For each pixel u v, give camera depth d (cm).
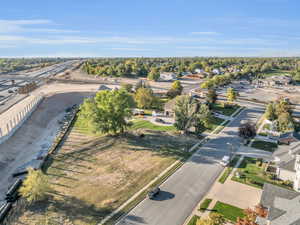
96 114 5147
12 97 10069
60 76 17675
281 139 5062
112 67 18938
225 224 2662
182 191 3353
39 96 9756
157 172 3897
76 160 4394
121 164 4197
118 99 5262
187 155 4544
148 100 7919
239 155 4575
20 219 2791
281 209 2339
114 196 3244
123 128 5825
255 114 7731
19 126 6066
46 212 2909
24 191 3055
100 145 5047
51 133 6294
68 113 8112
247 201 3112
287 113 6116
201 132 5850
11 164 4469
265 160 4353
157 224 2705
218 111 8000
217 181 3612
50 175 3838
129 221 2750
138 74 18388
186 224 2694
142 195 3253
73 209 2969
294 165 3591
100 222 2734
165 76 16775
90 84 13775
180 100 5631
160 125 6353
